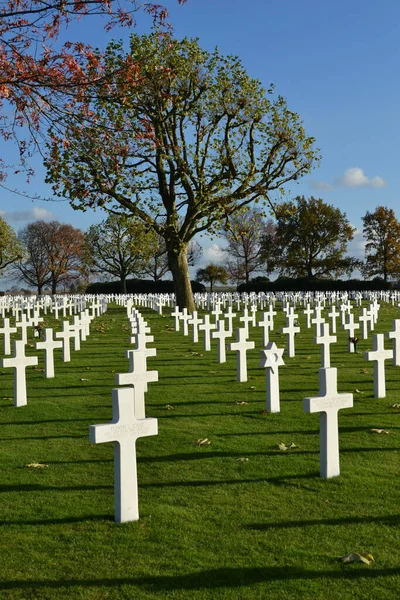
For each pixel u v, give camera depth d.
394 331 13.71
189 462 6.96
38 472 6.71
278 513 5.43
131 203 26.88
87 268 76.50
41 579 4.35
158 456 7.21
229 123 29.38
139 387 7.85
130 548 4.80
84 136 9.81
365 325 20.50
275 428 8.44
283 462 6.90
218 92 28.88
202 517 5.37
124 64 9.39
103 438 5.14
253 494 5.92
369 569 4.39
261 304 41.22
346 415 9.09
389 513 5.39
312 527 5.12
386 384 11.53
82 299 42.44
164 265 82.00
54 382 12.48
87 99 9.26
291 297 46.47
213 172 29.91
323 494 5.88
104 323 28.94
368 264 73.12
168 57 23.02
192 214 29.94
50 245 78.00
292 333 16.12
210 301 41.53
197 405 10.00
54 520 5.37
